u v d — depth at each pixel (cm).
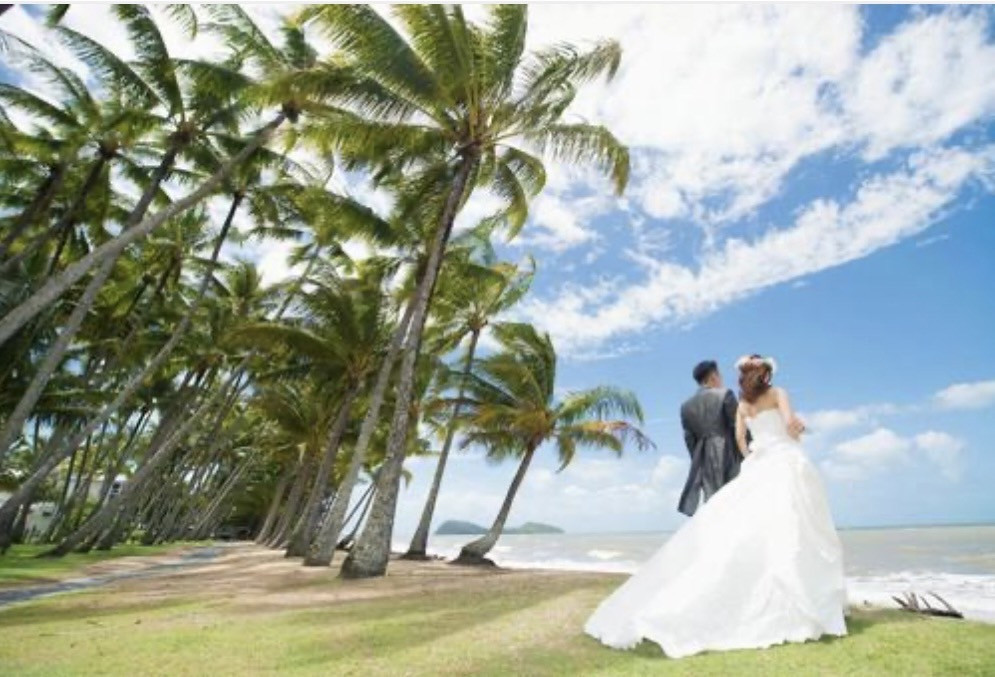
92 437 3888
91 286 1603
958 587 1938
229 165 1473
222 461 5506
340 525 1684
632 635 376
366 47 1277
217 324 2892
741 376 456
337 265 2675
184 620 644
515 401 2183
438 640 461
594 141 1355
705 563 396
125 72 1628
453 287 2078
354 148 1451
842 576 407
